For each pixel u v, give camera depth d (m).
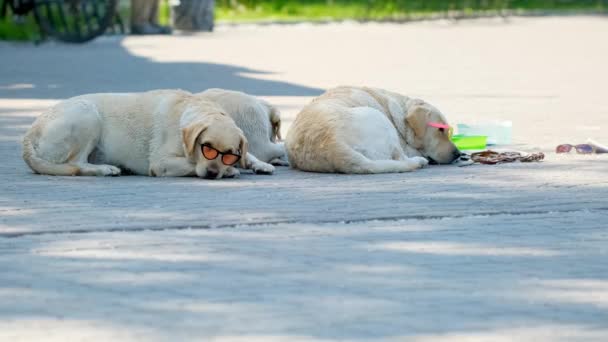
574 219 10.72
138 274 8.53
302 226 10.34
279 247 9.47
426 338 7.04
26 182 12.80
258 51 34.38
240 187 12.43
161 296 7.94
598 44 38.00
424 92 23.50
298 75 27.12
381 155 13.46
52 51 34.25
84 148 13.30
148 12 41.09
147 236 9.89
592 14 54.81
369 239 9.80
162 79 25.95
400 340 7.00
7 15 40.69
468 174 13.31
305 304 7.77
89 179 13.04
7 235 9.88
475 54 34.09
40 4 36.22
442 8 54.72
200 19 42.81
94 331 7.12
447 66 30.08
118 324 7.27
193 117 13.05
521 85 25.17
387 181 12.77
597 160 14.38
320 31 43.62
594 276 8.59
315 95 22.70
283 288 8.17
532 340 7.02
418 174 13.34
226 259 9.02
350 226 10.37
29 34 38.41
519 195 11.88
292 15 51.28
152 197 11.79
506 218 10.75
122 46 36.09
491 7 55.62
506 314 7.59
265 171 13.32
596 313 7.62
